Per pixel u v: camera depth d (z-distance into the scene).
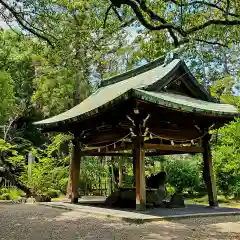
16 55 21.45
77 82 18.55
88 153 11.87
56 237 6.14
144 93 8.09
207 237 6.12
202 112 9.12
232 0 8.32
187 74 10.48
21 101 24.56
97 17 11.60
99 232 6.57
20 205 12.02
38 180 14.45
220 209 9.88
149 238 5.98
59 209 10.55
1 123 22.45
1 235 6.36
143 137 9.36
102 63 18.67
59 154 18.77
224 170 14.01
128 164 17.53
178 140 10.37
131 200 10.59
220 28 9.90
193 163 16.36
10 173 15.01
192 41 9.89
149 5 8.62
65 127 12.02
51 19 9.94
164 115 9.59
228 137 11.22
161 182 11.62
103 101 10.29
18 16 9.33
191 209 9.85
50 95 19.98
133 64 16.61
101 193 16.77
